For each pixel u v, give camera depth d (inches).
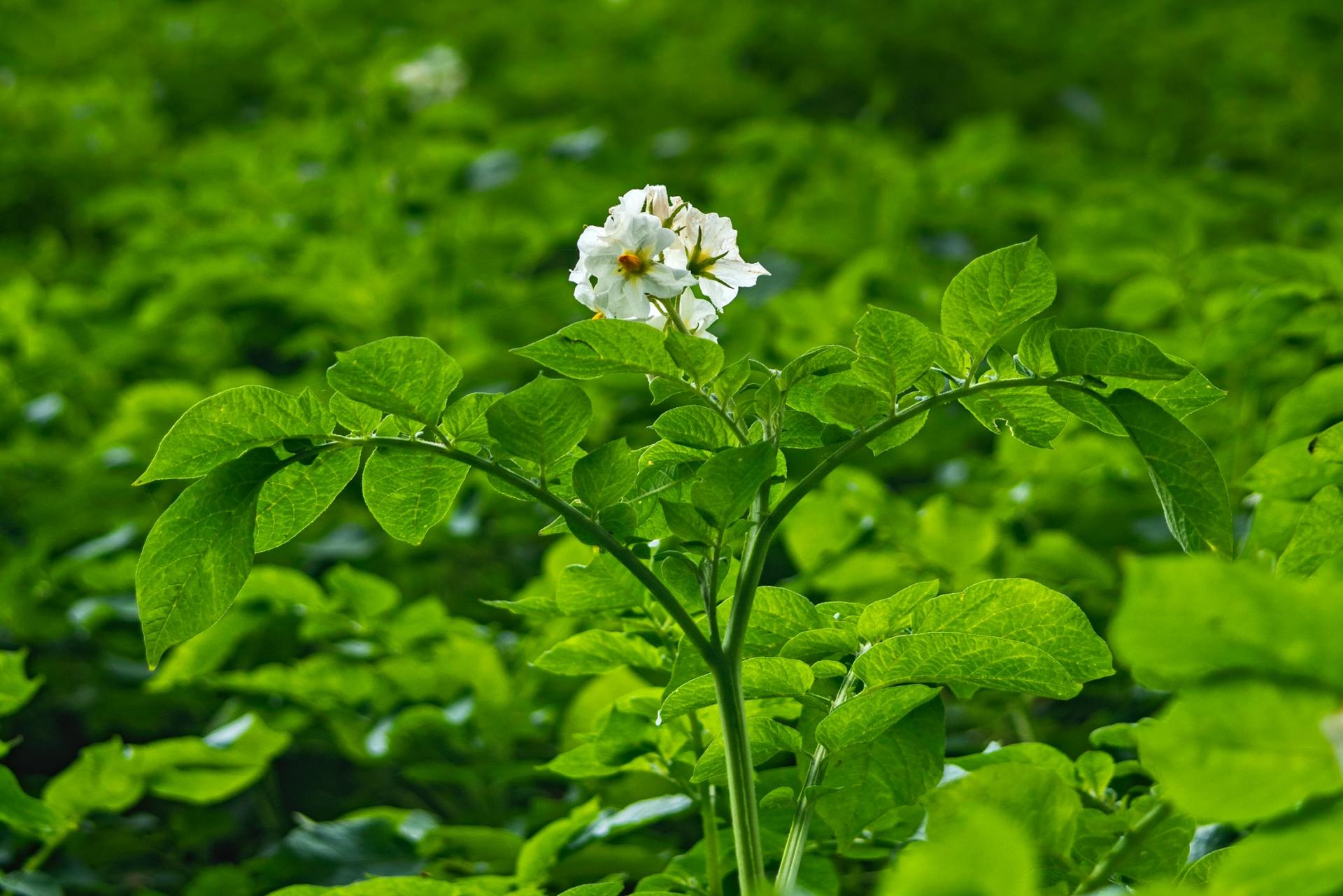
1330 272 53.9
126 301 89.7
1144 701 53.3
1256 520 48.0
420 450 43.9
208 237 85.7
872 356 43.6
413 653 55.2
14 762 71.9
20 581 64.9
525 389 43.1
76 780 51.0
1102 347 43.1
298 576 54.7
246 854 65.1
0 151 110.0
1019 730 54.6
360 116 96.9
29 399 81.5
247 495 43.6
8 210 113.3
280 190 99.0
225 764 52.2
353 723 55.9
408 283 83.6
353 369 43.1
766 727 44.3
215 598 43.7
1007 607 44.3
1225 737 38.2
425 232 87.5
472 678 54.0
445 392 43.7
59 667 69.5
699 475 42.7
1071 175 106.4
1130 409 43.1
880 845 48.0
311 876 50.3
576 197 94.8
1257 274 54.6
